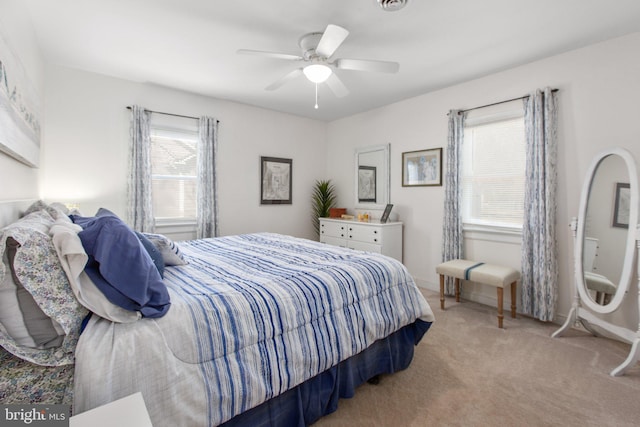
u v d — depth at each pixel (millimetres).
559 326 2711
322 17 2133
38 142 2510
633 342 1943
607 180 2311
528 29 2291
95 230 1129
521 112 2957
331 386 1557
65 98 2990
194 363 1116
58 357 960
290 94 3793
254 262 1992
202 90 3641
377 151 4383
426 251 3840
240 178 4219
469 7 2016
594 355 2191
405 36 2389
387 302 1840
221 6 2012
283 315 1377
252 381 1212
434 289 3764
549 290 2699
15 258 942
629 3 1975
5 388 892
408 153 3984
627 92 2373
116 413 757
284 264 1925
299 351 1378
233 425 1236
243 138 4223
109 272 1076
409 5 1997
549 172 2697
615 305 2186
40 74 2625
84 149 3104
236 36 2396
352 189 4793
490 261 3238
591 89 2539
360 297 1709
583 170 2592
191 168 3828
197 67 2982
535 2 1968
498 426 1499
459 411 1607
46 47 2584
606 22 2197
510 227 3102
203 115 3826
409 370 2008
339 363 1623
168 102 3586
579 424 1513
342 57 2740
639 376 1929
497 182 3215
